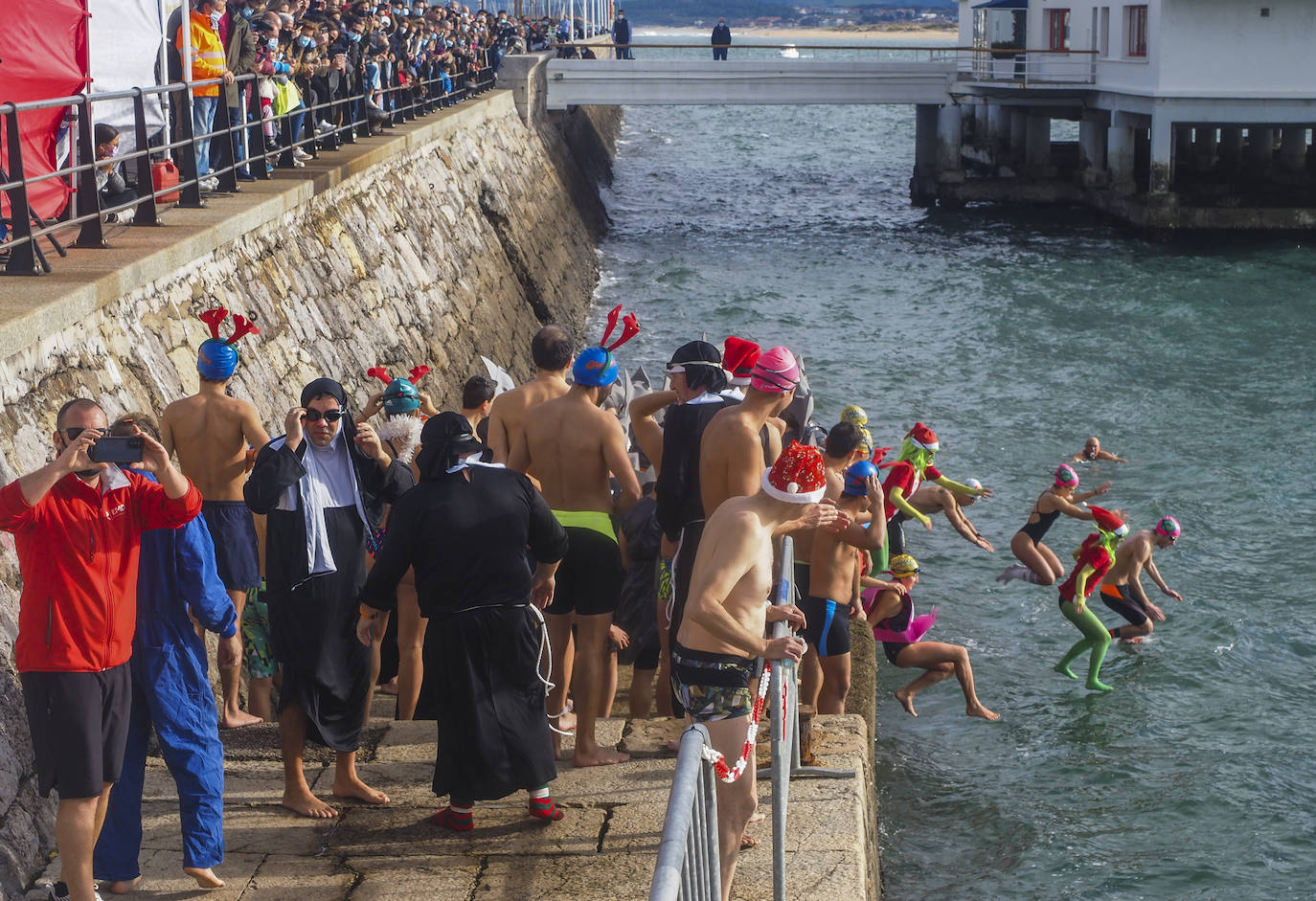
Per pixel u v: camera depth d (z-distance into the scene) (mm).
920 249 37812
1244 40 36156
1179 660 12023
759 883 5195
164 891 5223
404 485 6234
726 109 96062
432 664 5602
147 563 5082
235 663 5332
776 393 5984
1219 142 48125
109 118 12469
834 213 45781
